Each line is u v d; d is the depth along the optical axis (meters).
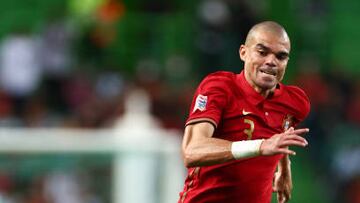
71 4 49.62
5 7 51.97
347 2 54.88
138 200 30.00
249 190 16.97
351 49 53.50
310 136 45.03
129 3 51.91
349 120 46.38
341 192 44.59
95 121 41.62
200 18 46.50
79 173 29.52
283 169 18.70
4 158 29.05
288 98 17.16
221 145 15.23
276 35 16.09
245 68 16.66
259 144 14.82
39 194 29.09
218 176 16.81
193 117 16.12
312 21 52.97
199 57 47.09
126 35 50.38
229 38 45.69
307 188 44.69
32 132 31.98
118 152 29.91
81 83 44.47
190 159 15.43
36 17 51.50
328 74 48.38
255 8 47.53
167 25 50.81
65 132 32.50
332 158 45.03
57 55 44.16
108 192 29.81
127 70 49.38
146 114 34.34
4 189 28.88
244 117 16.58
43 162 29.23
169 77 48.19
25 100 43.12
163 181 30.28
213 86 16.45
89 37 47.88
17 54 43.34
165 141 30.53
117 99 42.44
